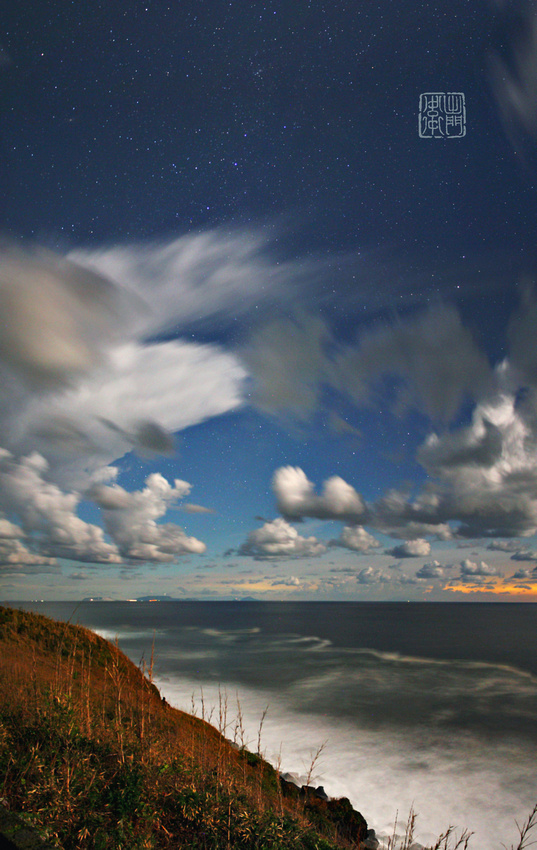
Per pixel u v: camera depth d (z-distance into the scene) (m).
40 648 12.61
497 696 32.97
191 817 3.48
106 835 3.06
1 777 3.49
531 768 18.45
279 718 24.88
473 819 13.92
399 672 42.69
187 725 8.61
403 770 17.94
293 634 86.94
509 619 160.38
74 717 4.62
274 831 3.58
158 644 61.97
